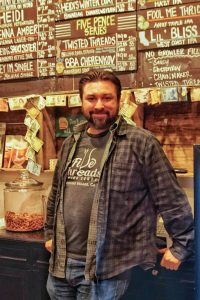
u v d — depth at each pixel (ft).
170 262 6.57
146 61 9.36
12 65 10.66
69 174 7.23
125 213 6.67
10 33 10.61
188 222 6.59
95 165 6.98
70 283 7.09
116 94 6.98
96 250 6.64
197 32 8.82
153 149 6.69
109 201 6.66
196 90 8.54
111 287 6.69
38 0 10.26
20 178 10.12
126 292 8.05
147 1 9.23
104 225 6.62
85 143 7.27
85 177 7.02
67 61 10.07
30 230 9.65
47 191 10.70
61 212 7.18
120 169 6.69
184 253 6.54
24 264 9.11
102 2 9.62
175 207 6.59
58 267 7.18
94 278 6.66
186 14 8.89
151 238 6.82
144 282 7.93
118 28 9.53
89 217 6.84
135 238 6.73
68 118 10.30
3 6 10.64
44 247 8.86
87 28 9.83
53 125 10.34
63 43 10.09
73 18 9.95
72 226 7.00
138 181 6.72
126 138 6.81
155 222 6.94
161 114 9.49
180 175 8.80
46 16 10.21
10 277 9.29
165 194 6.61
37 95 9.89
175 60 9.09
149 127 9.61
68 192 7.15
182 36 8.96
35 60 10.41
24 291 9.15
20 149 10.68
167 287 7.77
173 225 6.61
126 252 6.68
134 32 9.39
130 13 9.40
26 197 9.75
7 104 10.11
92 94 6.86
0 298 9.44
